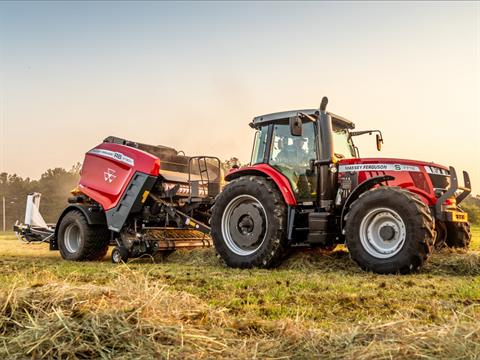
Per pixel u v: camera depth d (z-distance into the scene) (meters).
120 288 3.08
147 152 8.59
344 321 3.06
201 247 8.33
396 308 3.49
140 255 7.77
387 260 5.57
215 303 3.65
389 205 5.61
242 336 2.64
